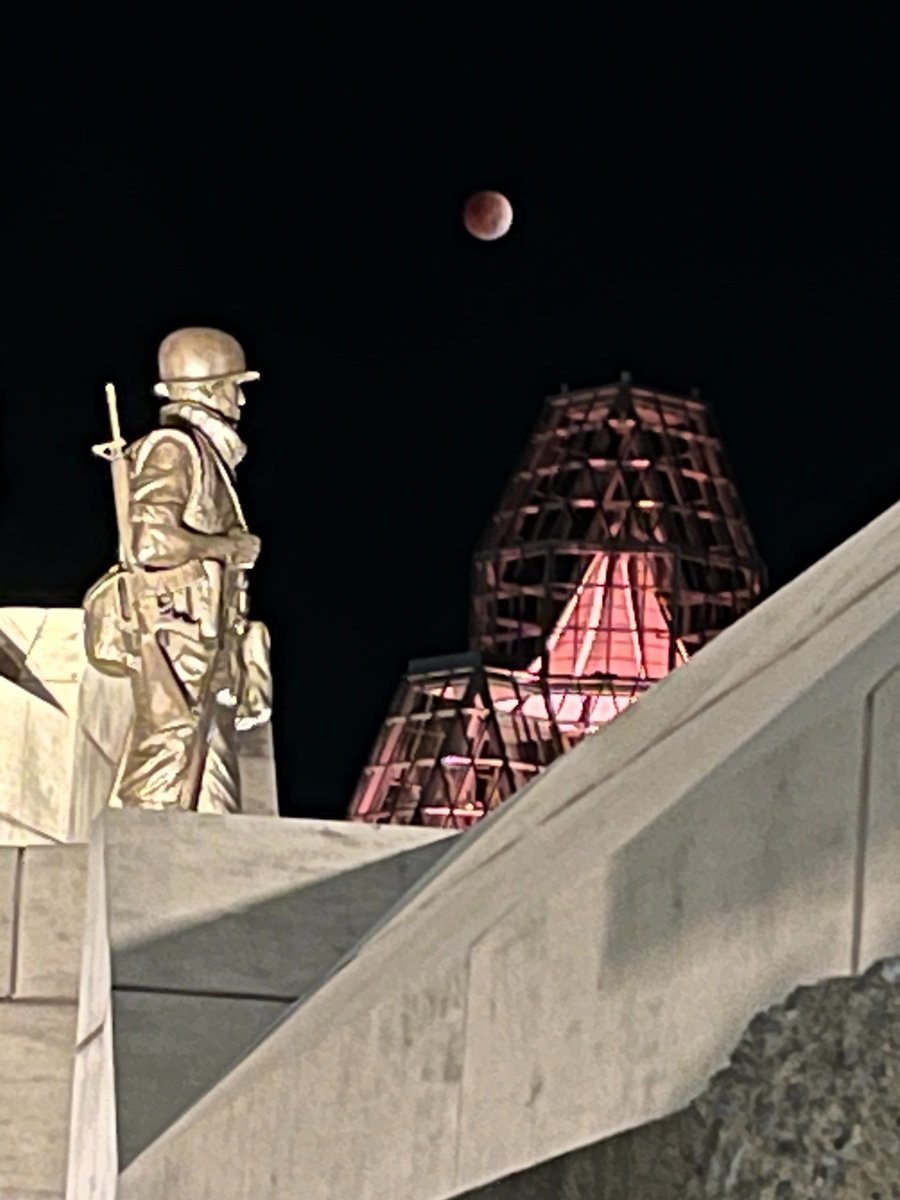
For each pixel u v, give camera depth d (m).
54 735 17.39
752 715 6.93
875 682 6.63
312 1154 7.96
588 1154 7.17
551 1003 7.19
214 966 9.89
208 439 13.57
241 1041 9.68
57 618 17.67
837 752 6.67
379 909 10.12
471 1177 7.32
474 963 7.45
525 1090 7.21
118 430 13.48
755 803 6.80
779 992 6.71
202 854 10.15
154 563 13.16
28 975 11.27
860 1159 6.55
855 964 6.59
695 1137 6.85
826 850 6.66
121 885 10.05
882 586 6.89
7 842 16.81
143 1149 9.23
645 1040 6.93
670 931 6.92
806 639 7.06
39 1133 11.12
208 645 13.24
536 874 7.35
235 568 13.64
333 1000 8.27
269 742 16.48
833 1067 6.62
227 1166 8.50
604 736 8.02
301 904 10.12
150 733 13.12
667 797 7.00
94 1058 10.23
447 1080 7.48
